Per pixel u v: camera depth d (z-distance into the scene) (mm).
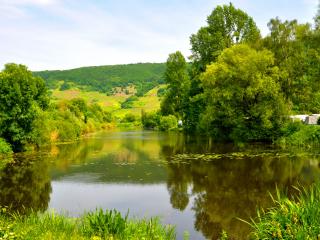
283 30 46906
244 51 42688
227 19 57812
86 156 35406
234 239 13156
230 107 41656
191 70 61312
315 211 9430
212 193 19469
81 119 86938
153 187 21438
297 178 21672
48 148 43969
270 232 9680
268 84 39031
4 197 19781
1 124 38094
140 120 149375
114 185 22188
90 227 10977
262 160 27984
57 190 21219
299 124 39312
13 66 42500
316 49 45344
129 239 10273
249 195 18688
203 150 36562
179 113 85375
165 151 37625
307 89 45438
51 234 10195
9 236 8758
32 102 40531
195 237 13438
